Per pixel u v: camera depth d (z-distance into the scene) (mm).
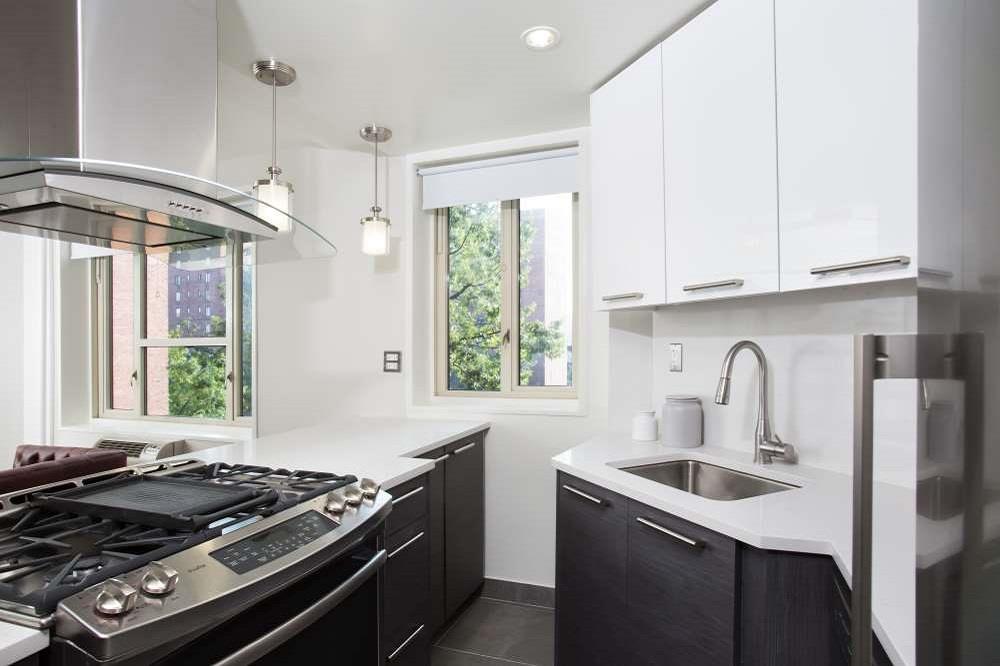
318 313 3100
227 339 3436
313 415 3100
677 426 2055
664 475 1933
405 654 1833
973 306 411
